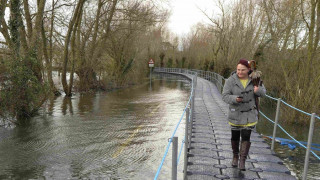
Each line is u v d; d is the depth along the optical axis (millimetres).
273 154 6020
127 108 14812
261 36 24047
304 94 12047
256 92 4488
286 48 16234
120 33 27422
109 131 9562
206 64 47469
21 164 6371
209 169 5086
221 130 8438
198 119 10273
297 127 11656
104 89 25516
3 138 8555
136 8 24812
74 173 5910
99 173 5941
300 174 6285
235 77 4656
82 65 23562
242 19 32406
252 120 4617
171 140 2955
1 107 10164
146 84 33688
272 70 16891
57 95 20422
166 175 5918
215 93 21047
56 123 10789
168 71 66562
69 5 19125
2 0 11008
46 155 7020
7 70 10758
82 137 8758
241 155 4867
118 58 28578
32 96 11680
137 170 6152
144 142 8289
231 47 33812
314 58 12516
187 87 29500
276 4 18656
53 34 21984
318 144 8820
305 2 15039
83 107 15062
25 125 10406
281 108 12961
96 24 23625
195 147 6504
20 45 12414
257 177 4723
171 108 14836
